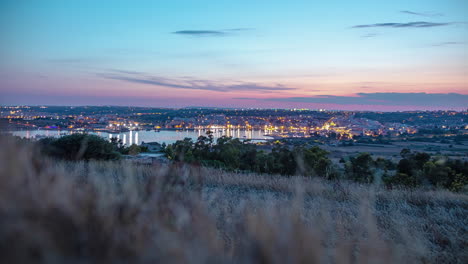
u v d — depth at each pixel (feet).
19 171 5.06
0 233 3.98
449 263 12.16
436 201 22.80
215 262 5.06
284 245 5.09
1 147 5.26
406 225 15.42
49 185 5.21
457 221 17.85
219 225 8.35
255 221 5.80
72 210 4.79
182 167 8.28
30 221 4.24
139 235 4.95
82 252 4.46
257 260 5.14
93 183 7.36
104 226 4.98
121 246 4.64
